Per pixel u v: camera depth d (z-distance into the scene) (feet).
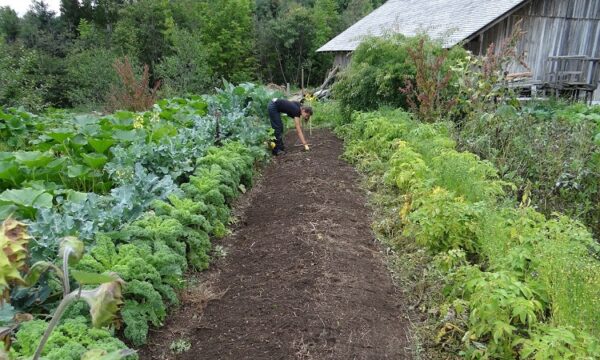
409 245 14.71
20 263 3.09
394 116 27.91
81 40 92.79
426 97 27.43
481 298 8.90
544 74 51.39
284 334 10.31
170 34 81.41
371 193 20.22
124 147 20.02
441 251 13.10
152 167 18.20
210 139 23.54
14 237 3.13
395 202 18.29
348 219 16.99
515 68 49.42
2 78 47.78
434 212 13.05
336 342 10.14
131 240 11.97
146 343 10.12
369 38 34.96
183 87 66.08
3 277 2.99
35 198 13.32
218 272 13.62
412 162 17.62
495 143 21.57
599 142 19.92
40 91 51.47
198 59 69.15
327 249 14.15
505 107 23.11
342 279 12.59
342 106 36.22
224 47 94.43
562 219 11.75
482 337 10.07
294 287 12.14
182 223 13.41
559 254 9.47
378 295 12.19
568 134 20.92
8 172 16.84
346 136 31.78
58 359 7.37
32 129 28.07
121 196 14.23
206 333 10.66
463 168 15.35
